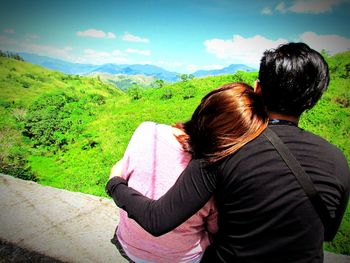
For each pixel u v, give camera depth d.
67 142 34.25
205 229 1.37
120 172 1.41
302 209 0.97
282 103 1.06
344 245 13.06
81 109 48.88
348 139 26.08
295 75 1.01
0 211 2.29
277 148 1.01
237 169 1.01
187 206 1.07
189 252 1.35
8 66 135.38
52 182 24.92
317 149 1.02
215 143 1.05
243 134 1.03
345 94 32.94
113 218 2.37
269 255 1.02
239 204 1.04
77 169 27.34
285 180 0.98
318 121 28.95
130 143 1.39
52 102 55.09
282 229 0.99
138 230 1.38
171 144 1.27
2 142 33.75
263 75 1.09
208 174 1.06
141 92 52.47
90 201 2.59
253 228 1.03
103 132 36.81
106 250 1.97
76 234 2.11
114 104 49.88
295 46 1.07
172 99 45.69
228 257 1.13
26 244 1.96
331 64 43.22
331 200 1.00
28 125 37.06
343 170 1.04
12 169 25.67
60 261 1.84
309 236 0.99
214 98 1.12
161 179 1.25
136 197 1.21
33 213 2.31
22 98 93.19
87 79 150.50
